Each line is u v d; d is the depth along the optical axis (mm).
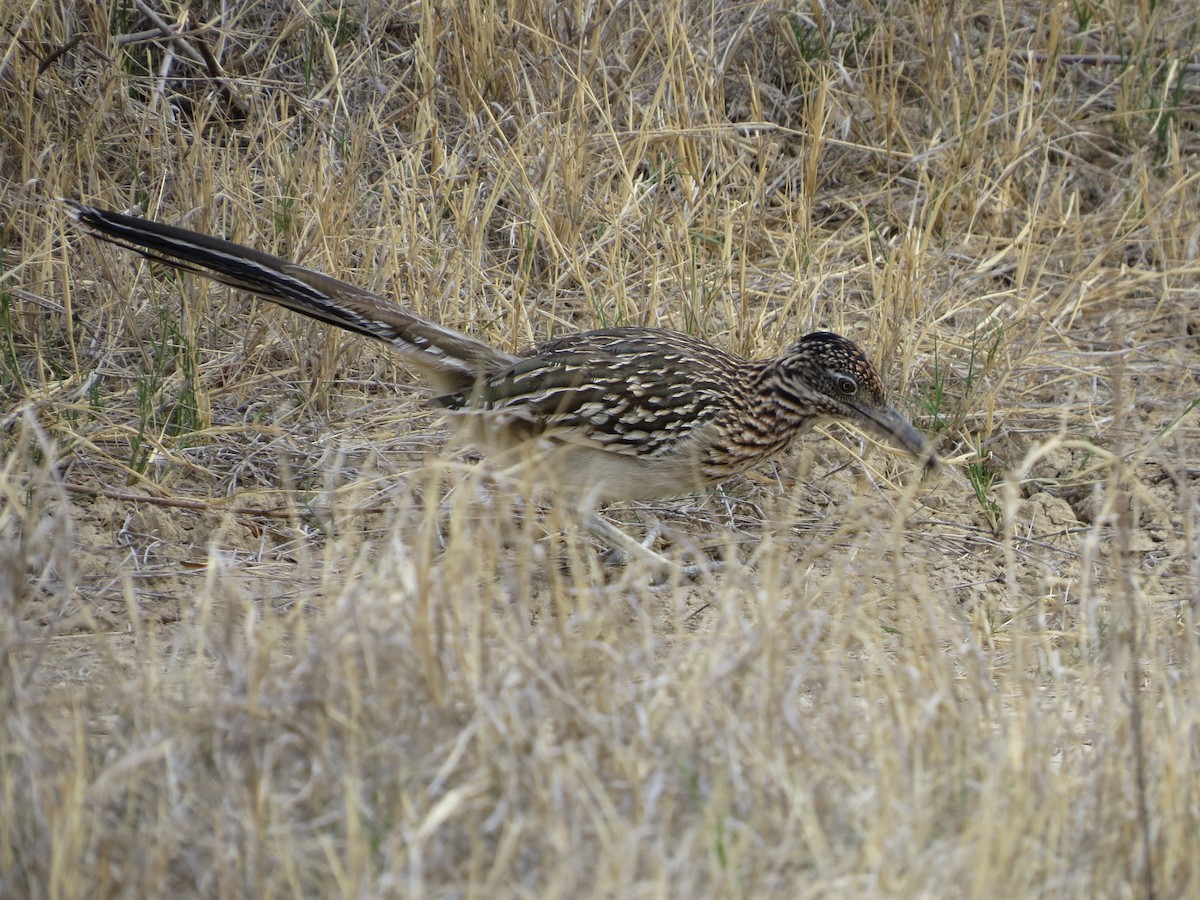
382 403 16688
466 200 18250
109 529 14172
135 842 8906
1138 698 10188
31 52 18438
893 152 20859
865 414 14711
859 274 19375
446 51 20547
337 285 14367
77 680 11406
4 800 8992
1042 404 17734
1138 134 22078
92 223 14078
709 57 20734
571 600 12867
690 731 9695
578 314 18234
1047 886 8922
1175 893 9133
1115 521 14445
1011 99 22016
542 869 8742
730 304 17438
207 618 11500
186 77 20156
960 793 9547
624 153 19375
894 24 22234
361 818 9047
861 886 8633
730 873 8469
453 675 10258
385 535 14359
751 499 15883
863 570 13695
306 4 20891
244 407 16547
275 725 9750
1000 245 20344
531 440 14000
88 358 16641
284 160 18625
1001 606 14078
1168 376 18234
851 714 10422
